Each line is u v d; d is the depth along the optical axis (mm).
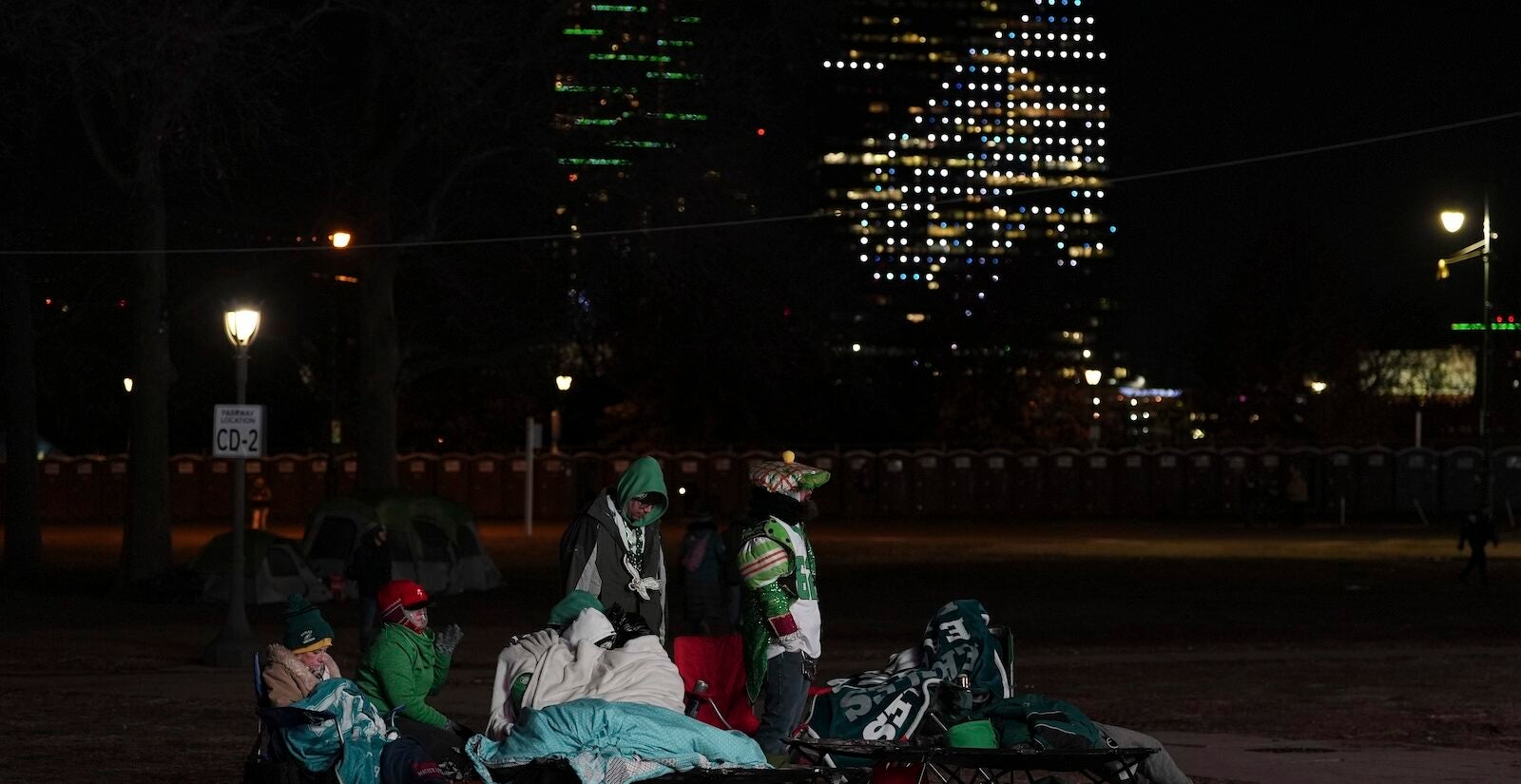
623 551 9297
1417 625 23406
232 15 26234
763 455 64125
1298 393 87188
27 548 32562
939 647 8625
